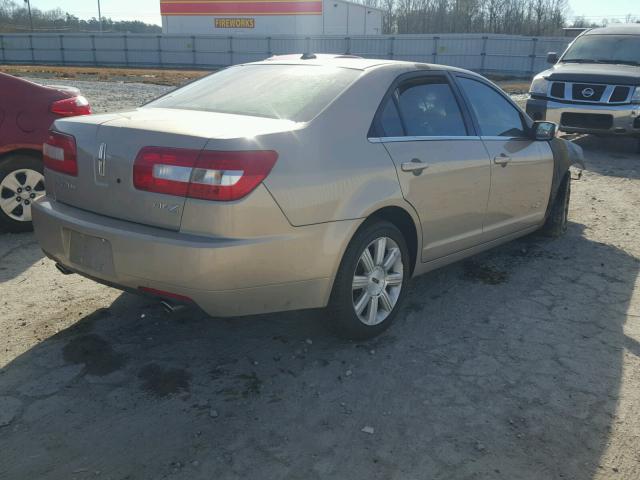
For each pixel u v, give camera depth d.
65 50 43.16
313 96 3.33
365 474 2.50
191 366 3.29
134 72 33.75
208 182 2.72
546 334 3.79
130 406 2.90
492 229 4.49
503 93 4.69
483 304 4.21
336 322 3.41
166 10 50.78
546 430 2.82
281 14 47.84
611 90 9.73
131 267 2.90
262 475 2.48
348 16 50.75
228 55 40.75
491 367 3.37
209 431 2.74
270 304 3.02
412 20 71.19
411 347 3.58
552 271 4.89
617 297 4.39
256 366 3.31
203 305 2.85
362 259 3.40
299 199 2.93
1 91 5.20
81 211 3.20
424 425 2.84
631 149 10.99
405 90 3.73
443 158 3.78
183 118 3.18
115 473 2.46
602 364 3.44
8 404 2.88
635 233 5.96
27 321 3.72
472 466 2.57
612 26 11.59
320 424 2.82
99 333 3.60
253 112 3.32
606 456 2.66
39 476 2.43
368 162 3.28
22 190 5.38
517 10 66.44
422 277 4.70
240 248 2.77
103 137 3.04
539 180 4.94
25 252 4.96
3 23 88.38
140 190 2.89
